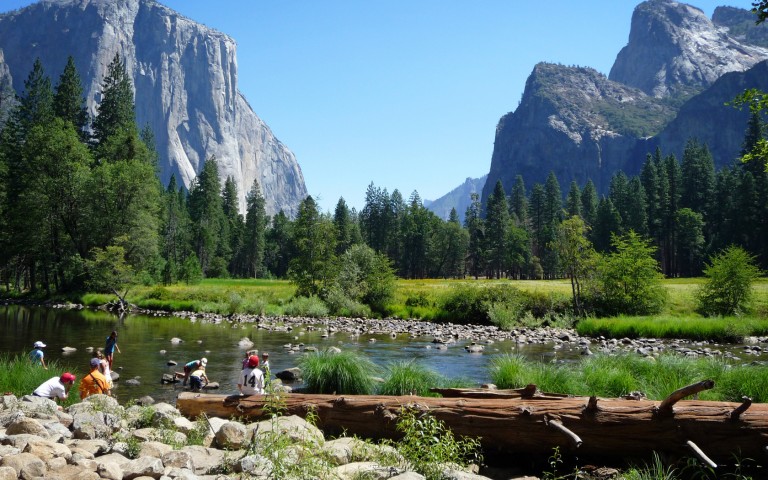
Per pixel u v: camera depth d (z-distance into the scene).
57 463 6.59
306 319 39.97
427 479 6.88
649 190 106.19
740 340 29.75
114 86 75.00
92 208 56.19
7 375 12.42
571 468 8.06
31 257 59.62
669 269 105.12
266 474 6.69
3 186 62.44
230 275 120.81
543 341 29.50
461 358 21.06
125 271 50.00
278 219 138.38
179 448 7.90
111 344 18.86
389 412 9.11
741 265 39.28
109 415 9.13
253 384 11.02
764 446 7.07
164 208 83.88
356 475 6.84
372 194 128.62
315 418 9.52
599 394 11.10
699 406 7.64
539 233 124.31
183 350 22.38
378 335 30.53
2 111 77.69
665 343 28.89
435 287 51.81
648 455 7.73
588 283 41.34
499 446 8.50
